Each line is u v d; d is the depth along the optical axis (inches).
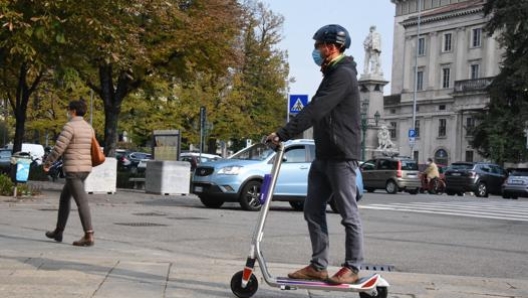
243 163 657.0
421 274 306.5
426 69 3302.2
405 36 3425.2
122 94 984.9
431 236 501.0
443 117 3125.0
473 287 275.9
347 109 221.1
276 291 248.5
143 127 1631.4
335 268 321.1
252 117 1713.8
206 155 1407.5
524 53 1895.9
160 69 932.6
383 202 936.9
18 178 661.3
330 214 649.6
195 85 1562.5
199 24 861.2
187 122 1663.4
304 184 666.8
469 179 1378.0
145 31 799.1
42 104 1705.2
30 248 337.7
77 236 401.1
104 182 804.0
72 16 603.2
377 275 223.0
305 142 686.5
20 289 235.1
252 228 493.0
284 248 392.5
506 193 1381.6
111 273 271.3
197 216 573.3
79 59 666.8
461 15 3127.5
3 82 1023.0
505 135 1888.5
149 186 852.0
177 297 231.1
